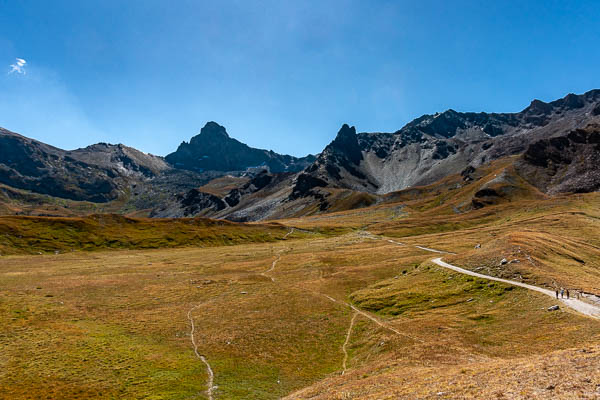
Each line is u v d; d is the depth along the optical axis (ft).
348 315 221.05
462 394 76.84
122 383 135.44
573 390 67.51
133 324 209.26
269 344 179.32
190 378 141.49
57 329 191.21
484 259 263.08
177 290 295.48
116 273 360.48
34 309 224.74
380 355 148.05
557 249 286.25
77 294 270.67
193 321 217.97
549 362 86.48
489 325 163.43
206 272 373.40
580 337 124.88
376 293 254.27
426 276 266.57
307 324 207.41
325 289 289.74
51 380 134.51
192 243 589.73
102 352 163.84
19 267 368.89
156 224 649.61
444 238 520.42
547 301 173.68
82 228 555.28
